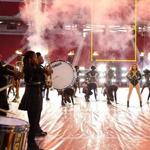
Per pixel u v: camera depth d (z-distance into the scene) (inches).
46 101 569.9
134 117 383.9
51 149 229.5
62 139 261.3
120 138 267.3
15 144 146.5
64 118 371.2
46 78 242.7
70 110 444.5
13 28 1041.5
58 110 443.8
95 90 582.2
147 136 275.9
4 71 237.0
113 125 327.3
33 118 221.3
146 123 341.1
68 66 361.1
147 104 537.3
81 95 693.9
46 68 245.6
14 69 241.4
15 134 145.6
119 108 476.7
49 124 331.3
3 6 1010.1
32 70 221.3
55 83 360.5
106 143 249.3
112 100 546.3
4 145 144.0
